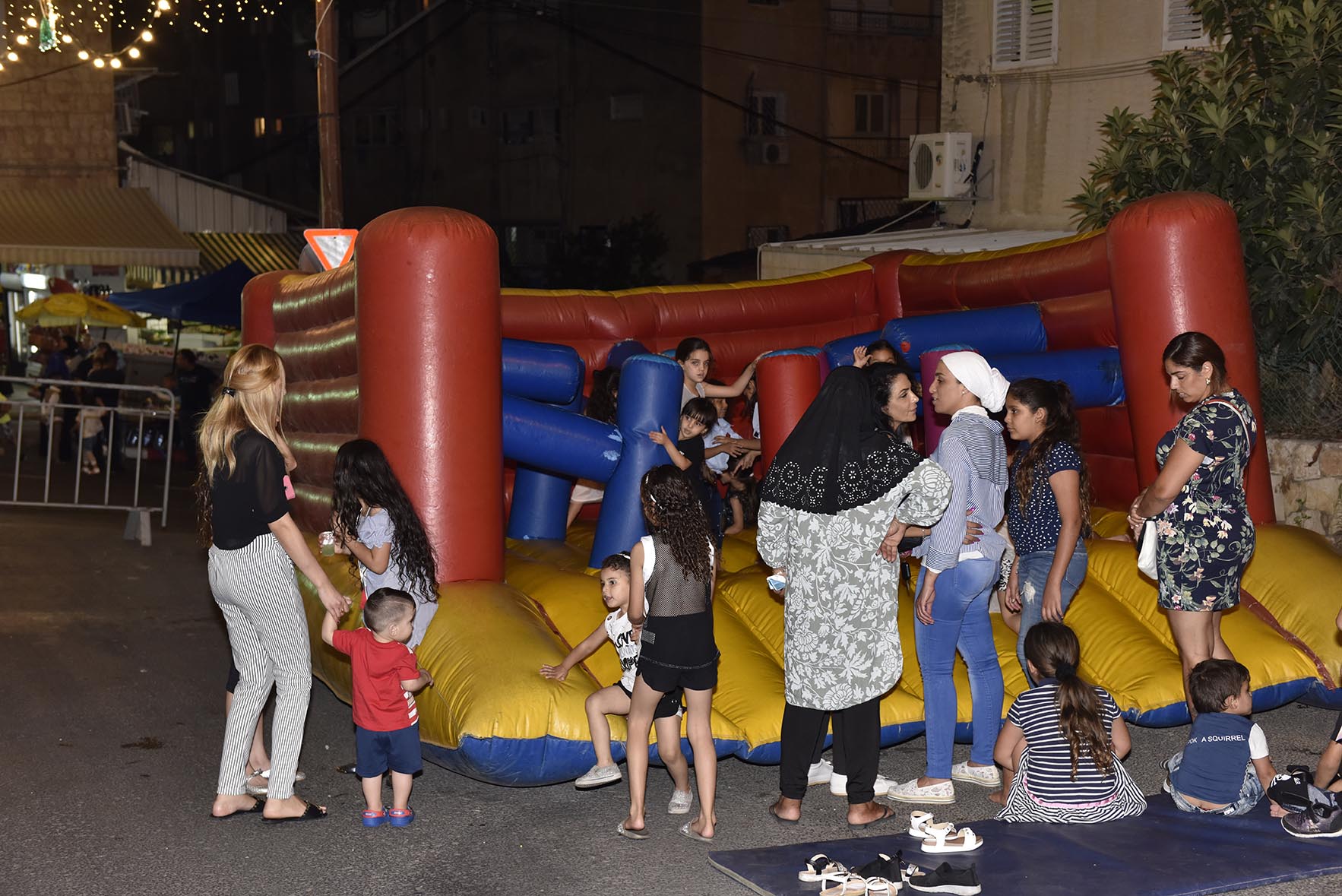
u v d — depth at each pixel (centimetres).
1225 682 537
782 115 3108
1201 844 505
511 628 597
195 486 551
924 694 568
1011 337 801
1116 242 712
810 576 524
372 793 539
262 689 551
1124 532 753
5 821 541
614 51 2986
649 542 518
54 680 745
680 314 970
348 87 3675
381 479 574
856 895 459
